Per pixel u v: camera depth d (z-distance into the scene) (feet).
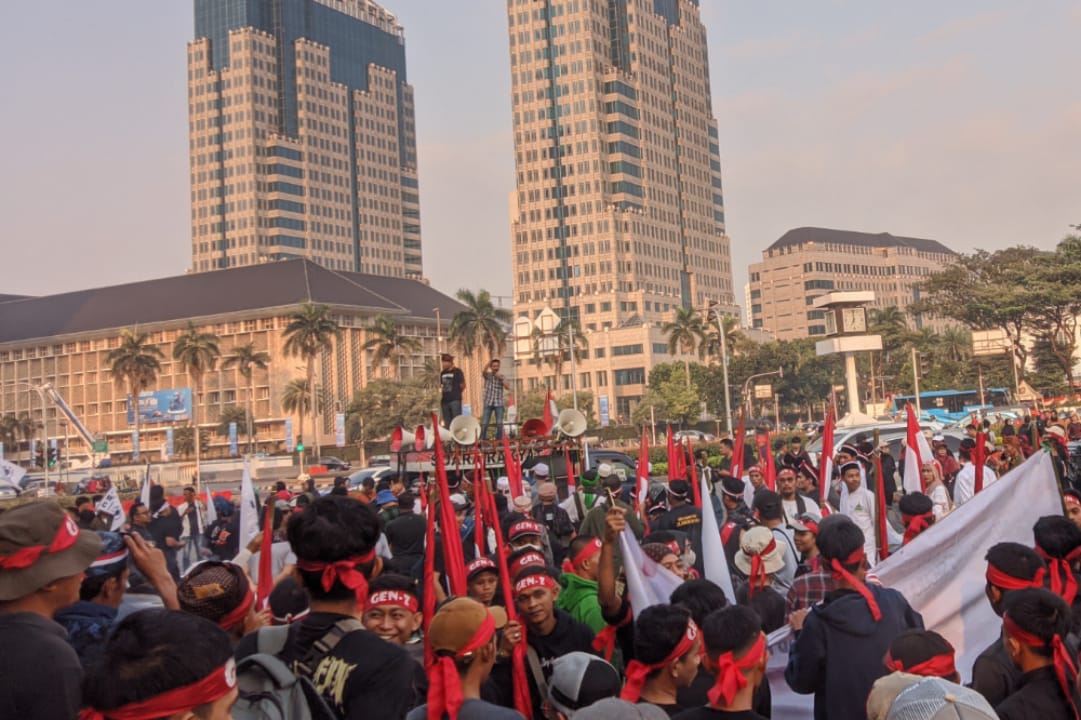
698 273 601.21
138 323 479.82
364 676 11.43
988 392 330.75
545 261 545.44
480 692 15.83
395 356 390.83
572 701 13.94
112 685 8.02
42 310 524.11
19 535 10.75
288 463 246.27
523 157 557.33
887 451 54.39
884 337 406.21
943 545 21.29
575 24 552.82
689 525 32.35
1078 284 265.75
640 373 489.67
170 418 417.28
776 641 20.57
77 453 492.13
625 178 550.77
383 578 16.20
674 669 13.89
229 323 472.03
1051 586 16.98
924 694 10.53
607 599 17.28
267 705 10.49
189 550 48.49
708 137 641.40
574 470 57.00
